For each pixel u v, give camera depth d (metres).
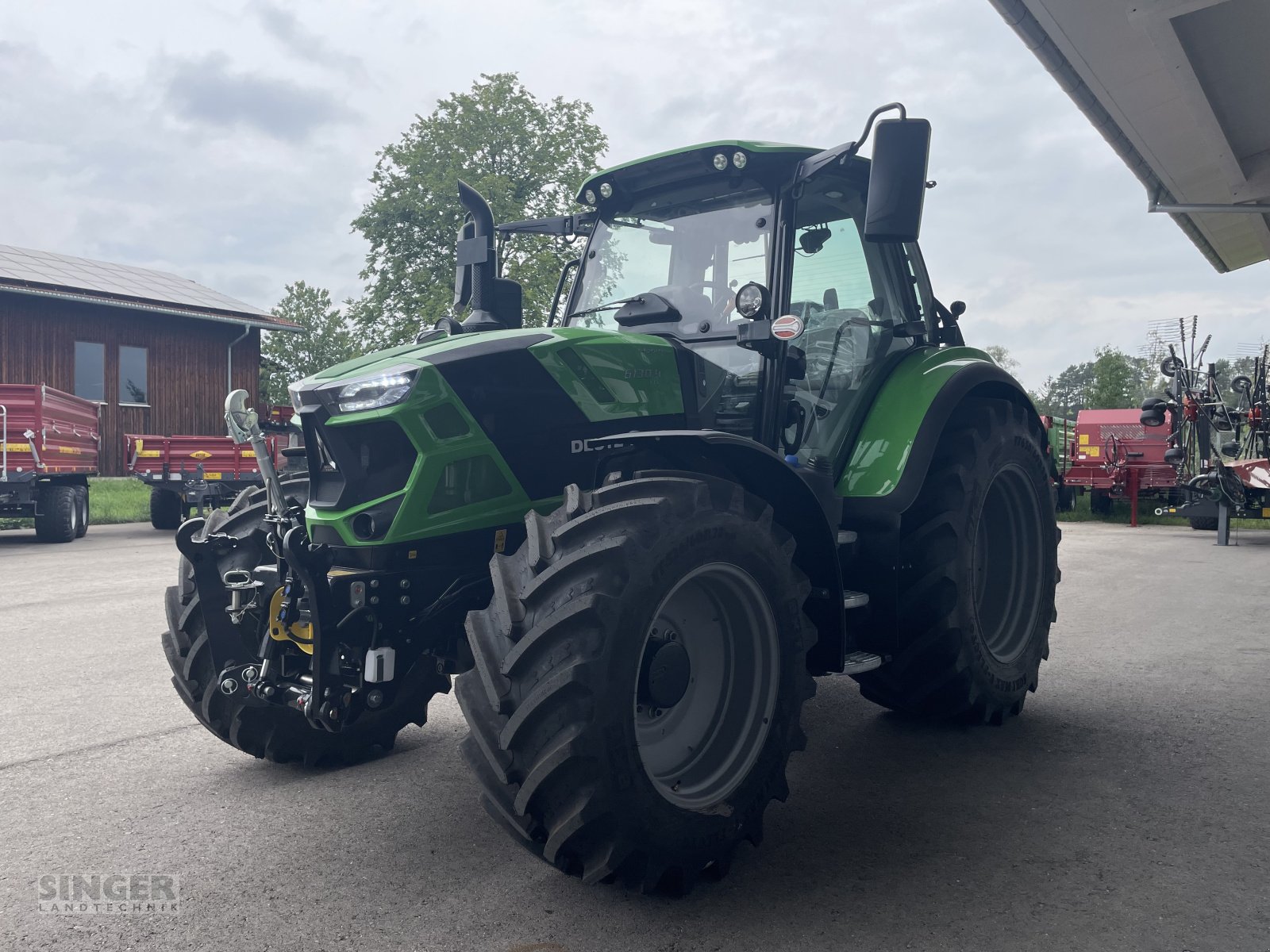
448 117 26.53
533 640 2.19
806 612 2.97
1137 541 11.84
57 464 12.91
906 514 3.65
